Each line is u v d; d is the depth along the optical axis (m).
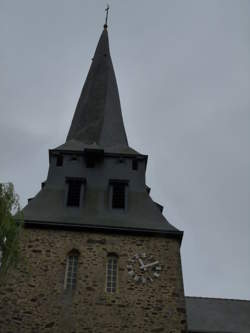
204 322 26.00
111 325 21.25
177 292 22.31
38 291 21.95
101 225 24.14
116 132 31.08
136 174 27.64
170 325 21.38
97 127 30.86
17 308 21.44
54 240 23.58
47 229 23.95
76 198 26.19
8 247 17.09
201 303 27.97
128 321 21.39
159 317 21.58
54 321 21.20
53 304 21.64
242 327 25.81
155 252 23.55
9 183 17.67
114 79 34.78
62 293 22.02
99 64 35.34
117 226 24.17
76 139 30.28
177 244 23.92
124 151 28.69
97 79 34.25
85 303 21.77
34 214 24.88
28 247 23.22
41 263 22.77
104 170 27.52
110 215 25.42
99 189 26.73
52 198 26.17
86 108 32.47
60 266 22.77
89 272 22.67
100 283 22.38
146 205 26.30
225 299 28.59
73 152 27.97
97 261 23.05
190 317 26.36
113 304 21.81
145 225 24.66
